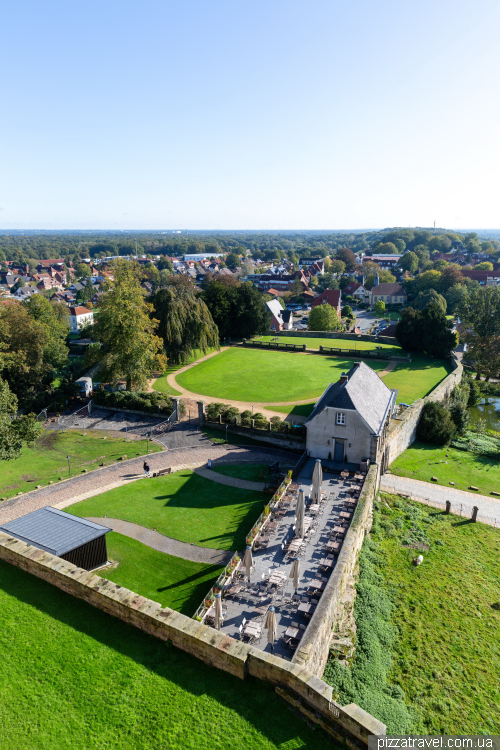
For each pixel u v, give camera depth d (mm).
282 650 21031
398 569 31812
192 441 50156
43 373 64125
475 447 55188
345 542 28188
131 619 17750
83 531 26641
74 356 100875
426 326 87625
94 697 14773
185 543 31375
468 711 21672
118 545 30828
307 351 94062
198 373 76938
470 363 93250
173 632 16672
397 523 37531
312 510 33062
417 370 79438
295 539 29125
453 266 174125
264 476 41219
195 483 40594
